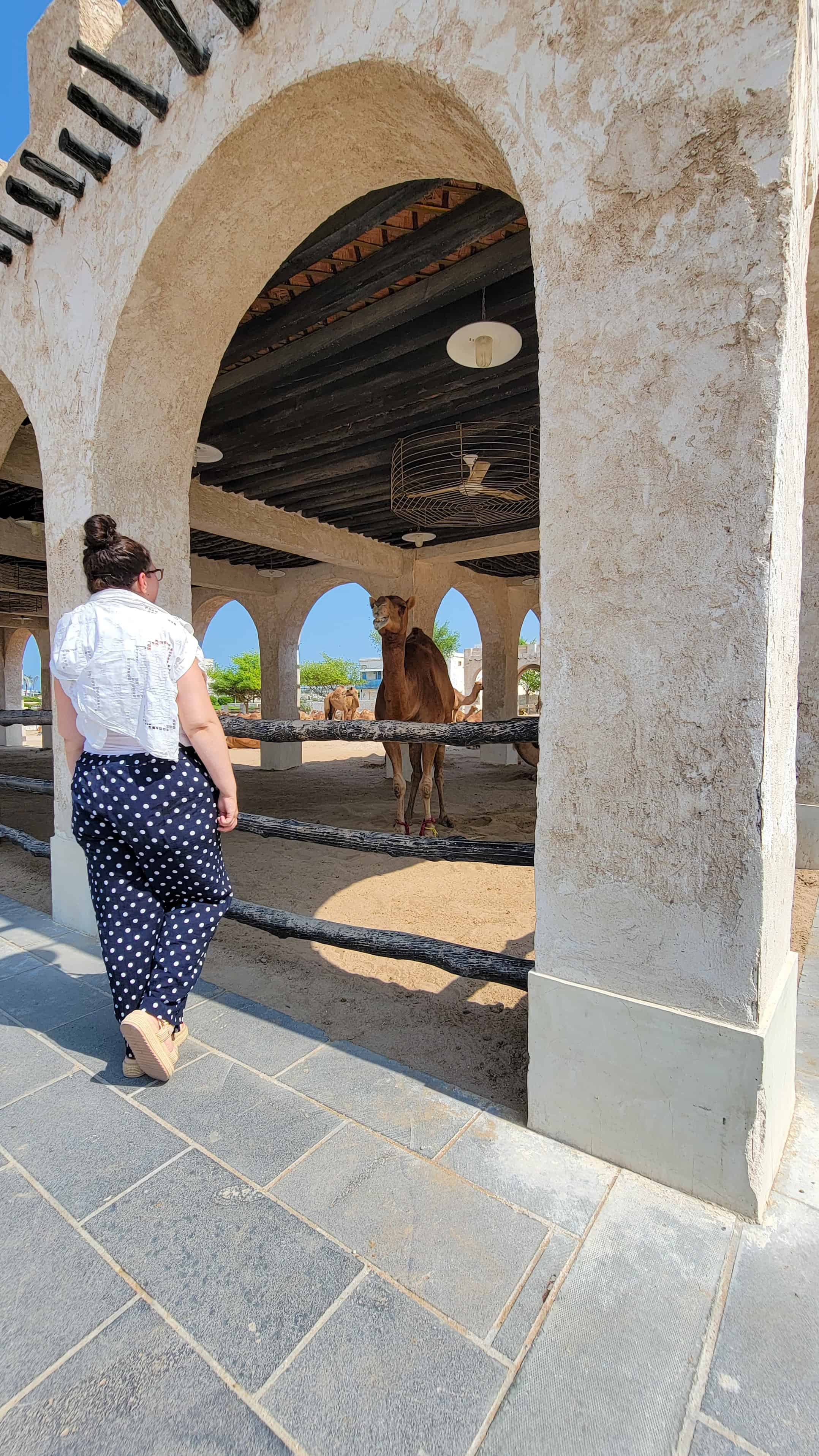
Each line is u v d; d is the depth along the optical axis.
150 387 3.29
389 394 5.09
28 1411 1.20
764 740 1.50
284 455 6.25
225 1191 1.74
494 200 3.14
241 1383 1.24
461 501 6.73
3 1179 1.80
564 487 1.74
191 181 2.62
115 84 2.55
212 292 3.15
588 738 1.75
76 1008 2.79
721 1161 1.63
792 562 1.69
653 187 1.54
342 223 3.23
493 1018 2.82
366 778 11.48
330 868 5.55
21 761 14.54
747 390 1.46
